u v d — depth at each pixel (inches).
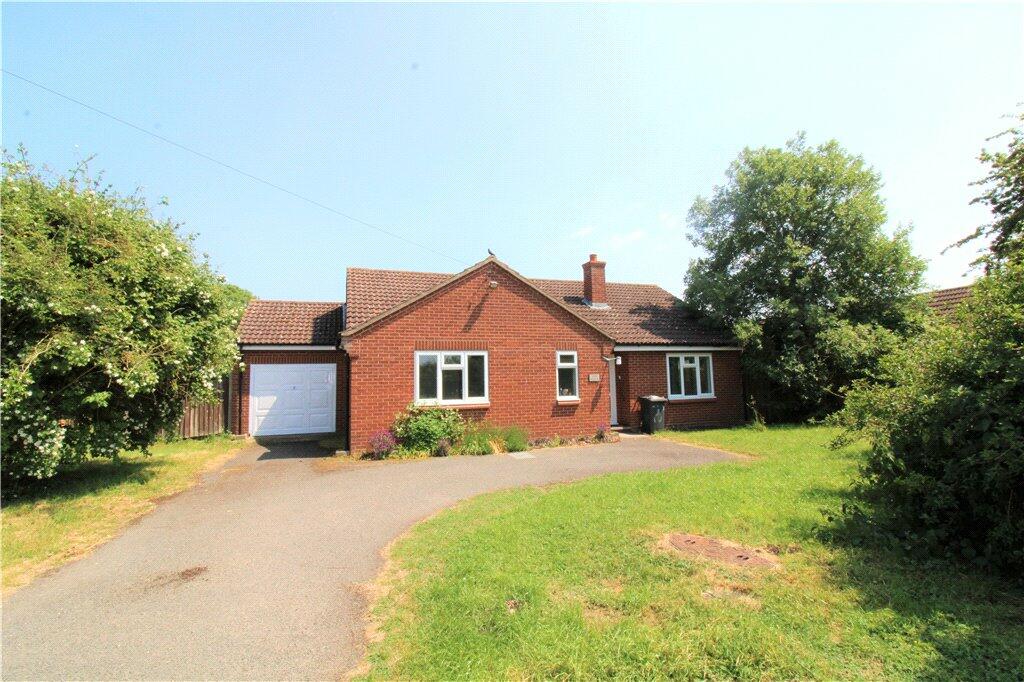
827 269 741.3
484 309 574.6
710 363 768.3
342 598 188.9
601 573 198.8
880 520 232.7
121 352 332.2
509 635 154.3
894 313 725.9
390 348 529.7
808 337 728.3
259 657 151.1
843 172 728.3
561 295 839.1
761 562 209.6
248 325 687.1
